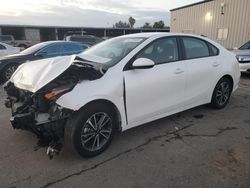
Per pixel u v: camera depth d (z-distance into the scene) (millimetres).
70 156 3080
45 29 33406
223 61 4609
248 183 2547
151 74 3428
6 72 7773
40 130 2855
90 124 2928
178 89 3850
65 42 8891
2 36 23984
